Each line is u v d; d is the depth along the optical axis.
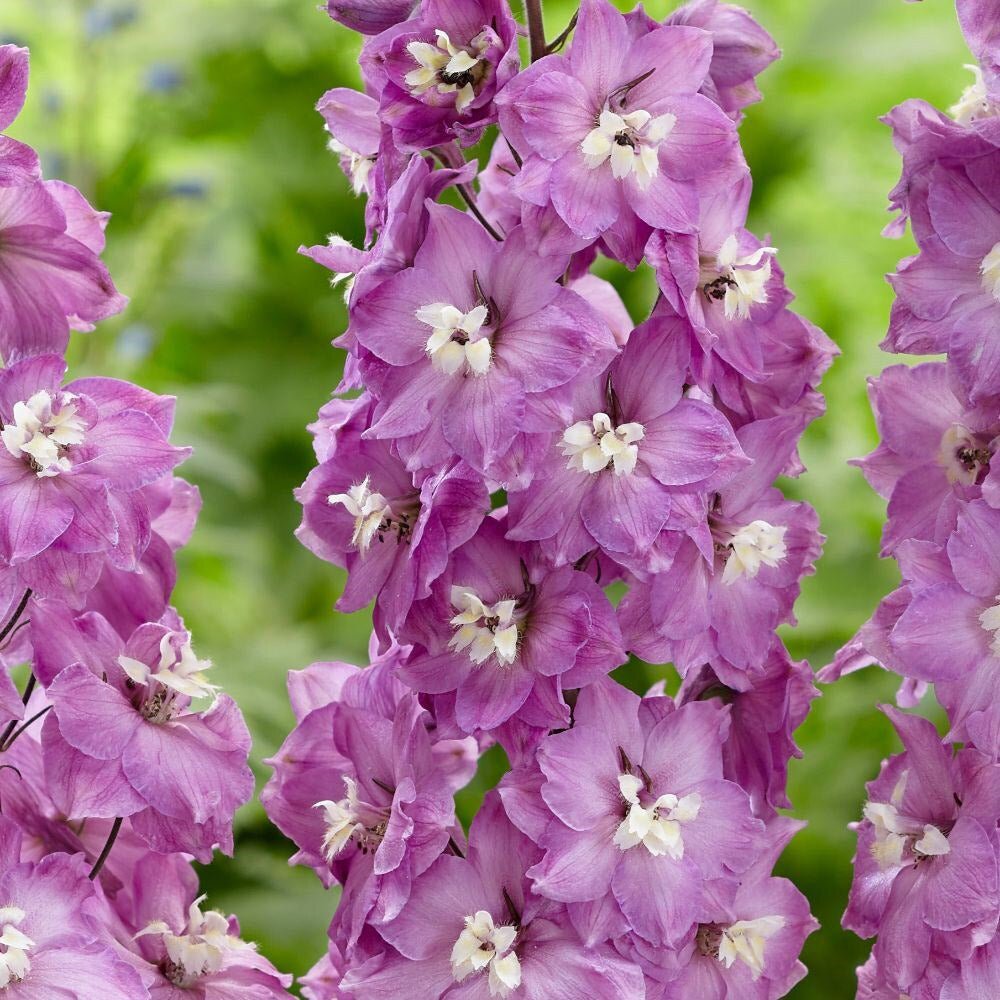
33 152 1.42
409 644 1.45
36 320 1.45
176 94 2.70
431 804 1.43
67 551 1.42
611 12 1.42
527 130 1.41
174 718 1.44
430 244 1.42
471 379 1.42
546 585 1.43
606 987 1.42
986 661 1.43
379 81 1.43
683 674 1.47
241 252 2.86
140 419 1.43
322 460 1.47
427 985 1.43
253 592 2.55
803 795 1.93
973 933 1.43
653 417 1.42
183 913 1.47
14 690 1.42
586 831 1.43
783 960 1.47
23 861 1.44
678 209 1.42
